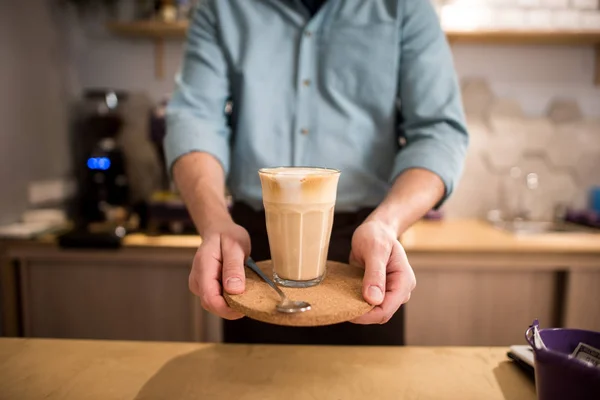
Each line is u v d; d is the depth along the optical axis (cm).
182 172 88
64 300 181
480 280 181
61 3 220
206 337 186
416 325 183
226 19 102
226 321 106
